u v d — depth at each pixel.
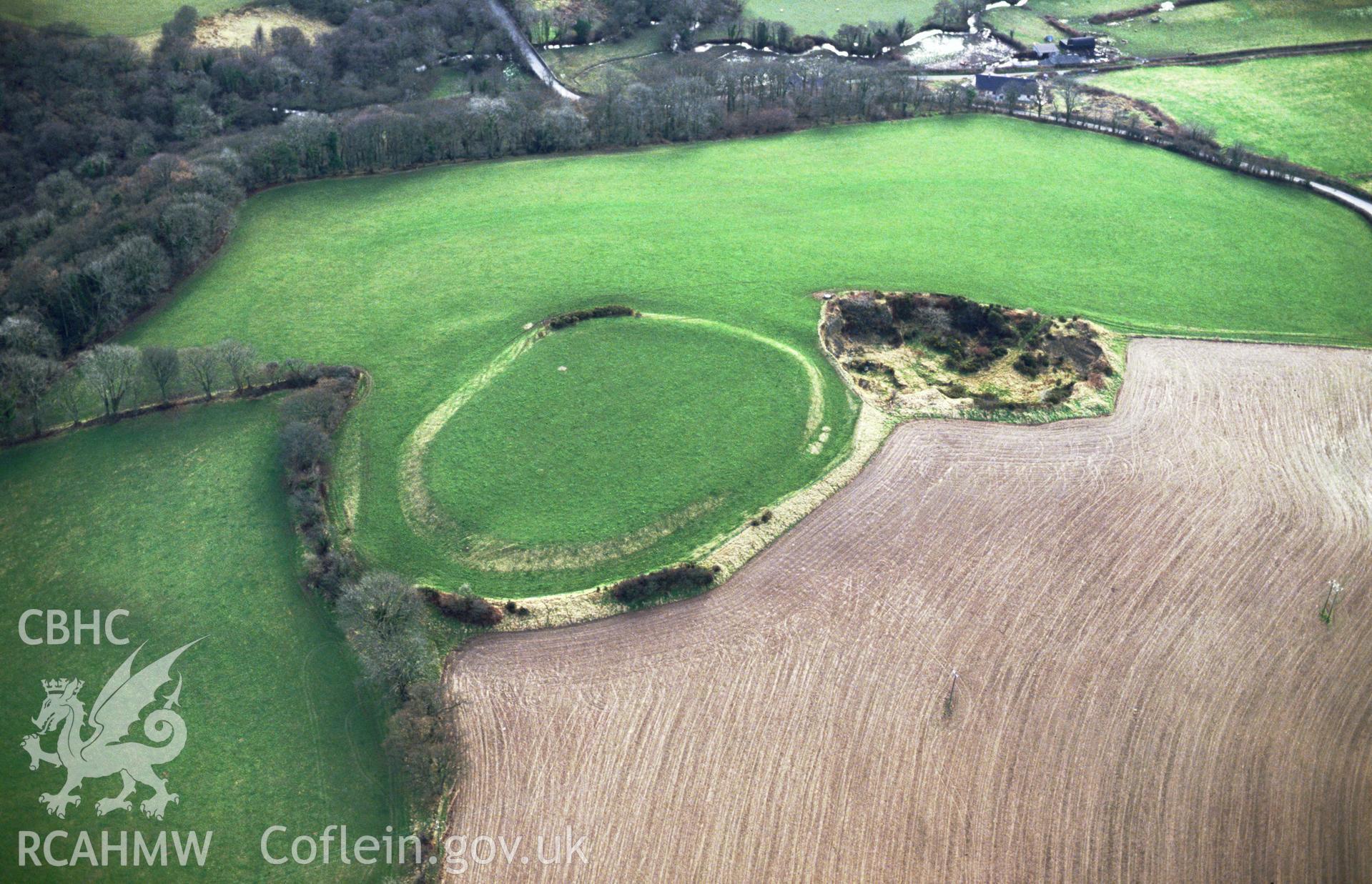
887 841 77.31
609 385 121.50
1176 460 112.69
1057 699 87.31
